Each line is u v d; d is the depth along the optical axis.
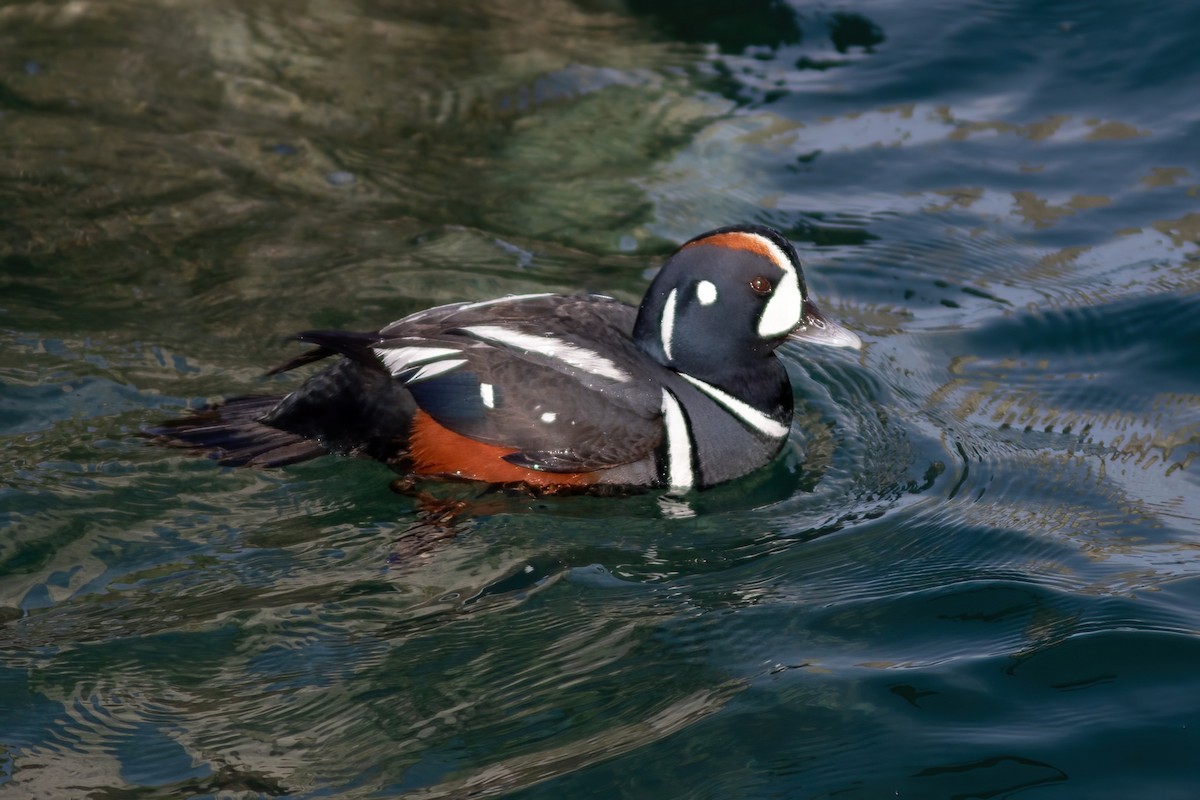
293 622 8.87
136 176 14.42
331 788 7.41
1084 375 12.10
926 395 11.91
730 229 10.69
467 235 13.86
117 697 8.12
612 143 15.76
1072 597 8.95
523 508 10.32
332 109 16.05
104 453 10.40
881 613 8.94
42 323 11.95
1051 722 7.71
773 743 7.66
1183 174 15.24
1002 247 14.12
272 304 12.48
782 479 10.84
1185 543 9.59
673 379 10.62
